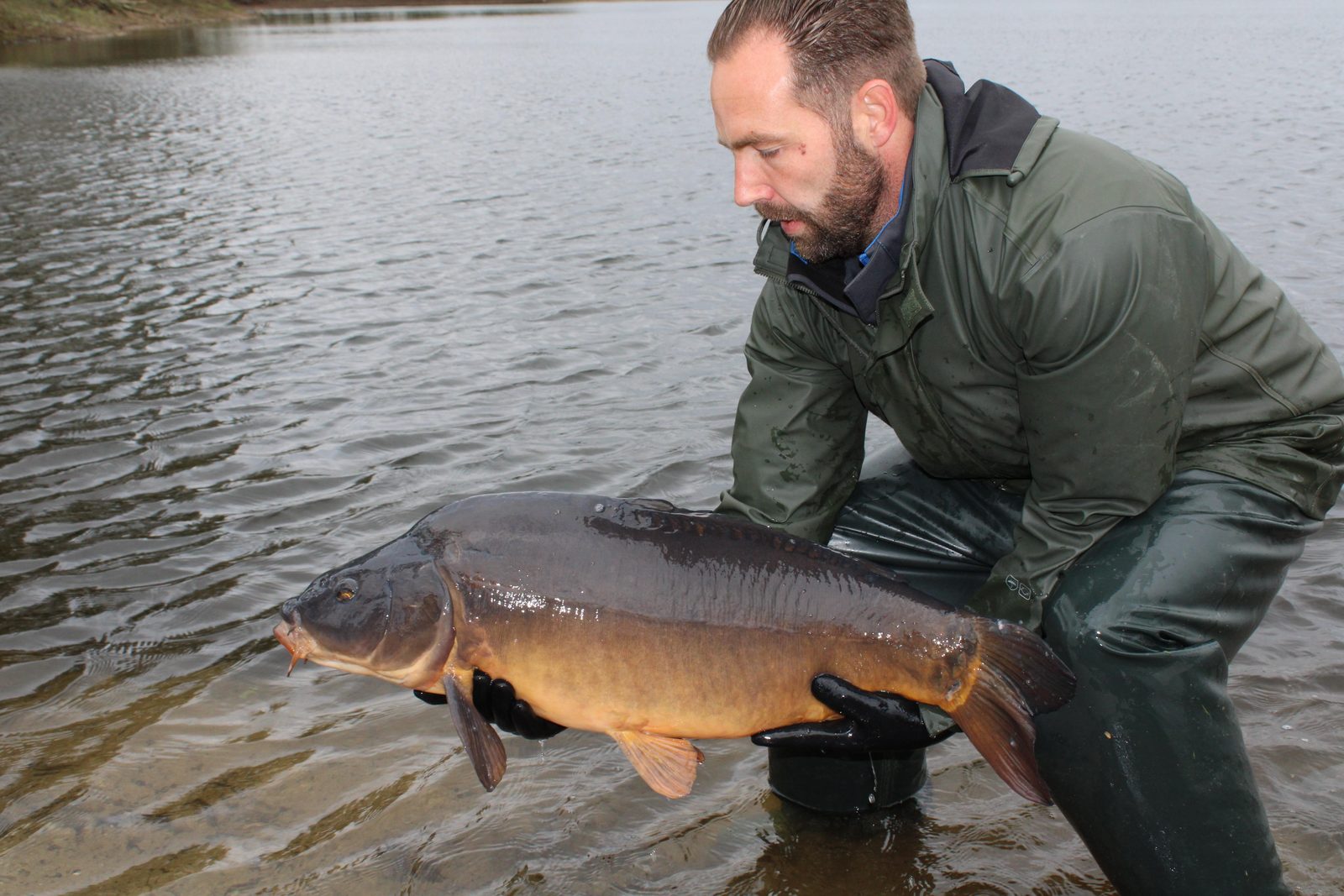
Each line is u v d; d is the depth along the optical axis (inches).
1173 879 112.1
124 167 726.5
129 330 374.6
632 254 467.2
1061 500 119.3
